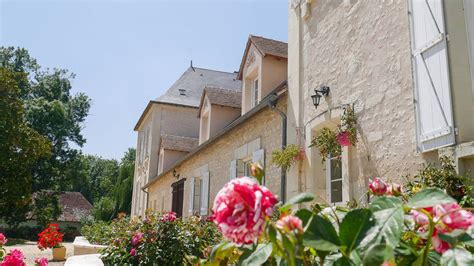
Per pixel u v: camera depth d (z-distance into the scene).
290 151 6.10
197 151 11.97
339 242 1.23
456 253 1.22
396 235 1.16
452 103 3.62
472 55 3.64
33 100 34.59
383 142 4.50
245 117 8.03
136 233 5.90
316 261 1.45
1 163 20.78
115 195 36.41
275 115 7.30
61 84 38.06
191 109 21.80
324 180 5.78
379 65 4.73
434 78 3.85
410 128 4.14
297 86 6.53
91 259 5.44
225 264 1.88
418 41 4.12
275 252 1.40
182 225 6.18
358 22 5.21
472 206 3.23
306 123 6.14
